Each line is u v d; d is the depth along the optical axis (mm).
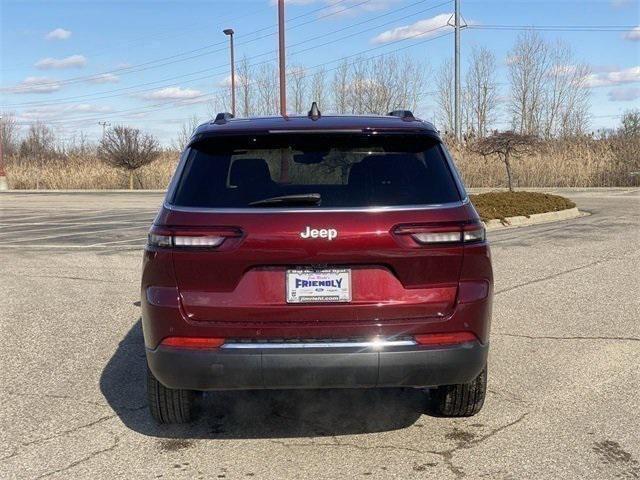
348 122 3693
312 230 3240
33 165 45062
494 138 19781
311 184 3424
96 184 40406
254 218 3279
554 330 5992
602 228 13469
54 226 16656
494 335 5855
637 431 3844
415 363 3297
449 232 3318
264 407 4316
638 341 5602
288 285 3277
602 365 5012
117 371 5102
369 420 4086
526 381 4703
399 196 3387
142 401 4469
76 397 4543
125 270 9656
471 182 28750
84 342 5898
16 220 18734
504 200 16203
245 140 3635
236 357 3270
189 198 3434
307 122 3711
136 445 3775
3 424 4078
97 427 4035
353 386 3342
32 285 8555
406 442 3766
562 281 8109
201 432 3951
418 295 3314
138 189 38688
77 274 9352
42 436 3902
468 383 3852
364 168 3506
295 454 3639
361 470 3439
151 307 3383
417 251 3285
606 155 27938
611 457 3521
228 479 3365
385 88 39875
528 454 3574
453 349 3326
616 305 6867
